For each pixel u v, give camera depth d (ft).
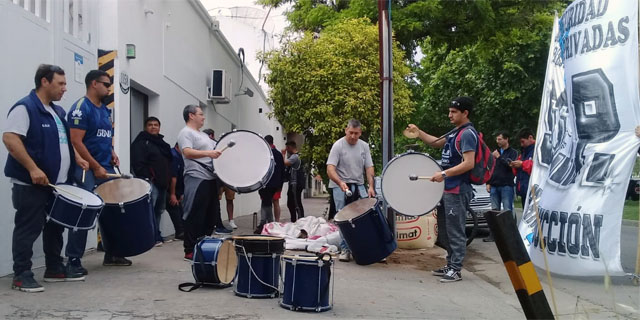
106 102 24.49
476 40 52.65
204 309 14.74
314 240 25.62
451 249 20.63
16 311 13.75
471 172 20.21
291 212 40.52
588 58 19.71
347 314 15.01
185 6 35.24
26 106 15.80
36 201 15.80
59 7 20.89
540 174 22.31
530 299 9.63
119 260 20.38
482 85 79.61
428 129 89.45
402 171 20.92
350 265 22.93
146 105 30.25
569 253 19.27
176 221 29.84
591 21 19.77
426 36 53.36
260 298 16.10
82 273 17.98
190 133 21.36
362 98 37.76
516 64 74.74
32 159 15.90
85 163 17.83
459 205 20.42
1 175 17.47
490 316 15.60
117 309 14.37
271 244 16.10
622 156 18.61
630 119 18.56
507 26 52.13
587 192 19.19
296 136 43.70
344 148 24.21
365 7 48.78
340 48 38.96
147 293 16.22
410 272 22.00
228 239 17.03
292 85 39.58
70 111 18.54
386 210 25.46
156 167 26.22
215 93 41.27
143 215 18.97
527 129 31.32
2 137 16.05
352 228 21.65
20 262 15.75
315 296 14.94
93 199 16.76
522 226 22.40
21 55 18.49
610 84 19.03
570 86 20.36
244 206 55.21
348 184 24.22
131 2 26.25
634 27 18.70
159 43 30.37
